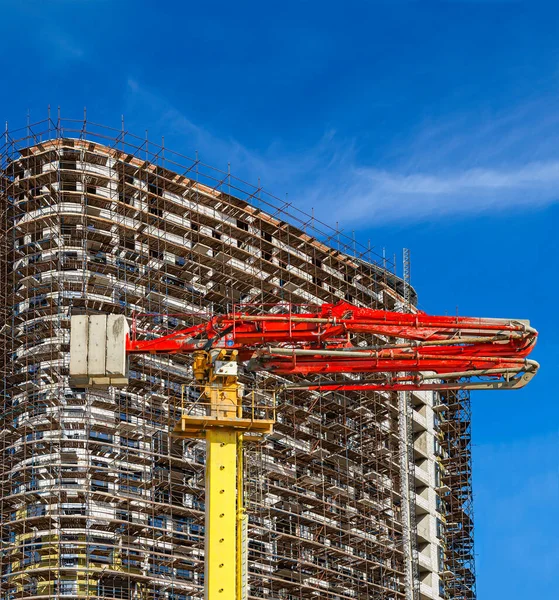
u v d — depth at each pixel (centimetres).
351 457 12444
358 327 7738
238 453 7138
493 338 7769
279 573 11100
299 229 12725
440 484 14575
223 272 11625
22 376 10494
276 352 7638
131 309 10738
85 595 9594
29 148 11181
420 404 14612
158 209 11375
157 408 10569
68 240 10775
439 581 13925
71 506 9919
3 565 10012
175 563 10175
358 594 11988
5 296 10750
